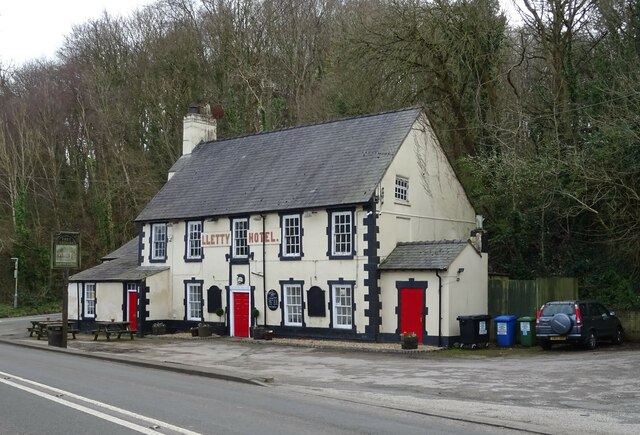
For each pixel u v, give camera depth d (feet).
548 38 108.27
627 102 90.94
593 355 71.87
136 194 181.47
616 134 85.92
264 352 83.41
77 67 189.98
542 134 109.91
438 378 58.44
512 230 103.04
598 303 82.33
